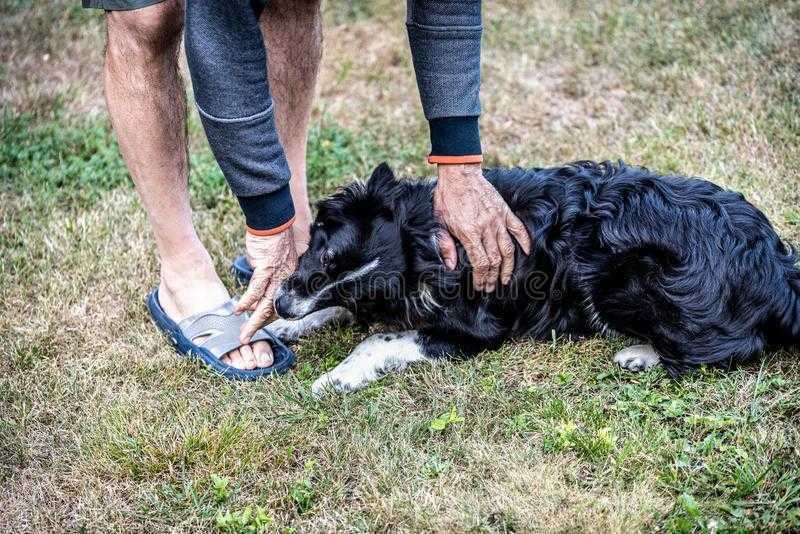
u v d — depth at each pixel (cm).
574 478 265
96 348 338
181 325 330
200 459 281
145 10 271
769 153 424
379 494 264
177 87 302
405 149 460
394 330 348
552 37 554
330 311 357
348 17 602
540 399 303
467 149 281
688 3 557
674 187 327
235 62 243
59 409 306
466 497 261
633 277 311
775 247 316
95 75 546
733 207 318
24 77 541
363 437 285
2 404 308
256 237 278
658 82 498
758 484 254
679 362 307
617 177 333
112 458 283
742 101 466
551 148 455
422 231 317
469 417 295
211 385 316
